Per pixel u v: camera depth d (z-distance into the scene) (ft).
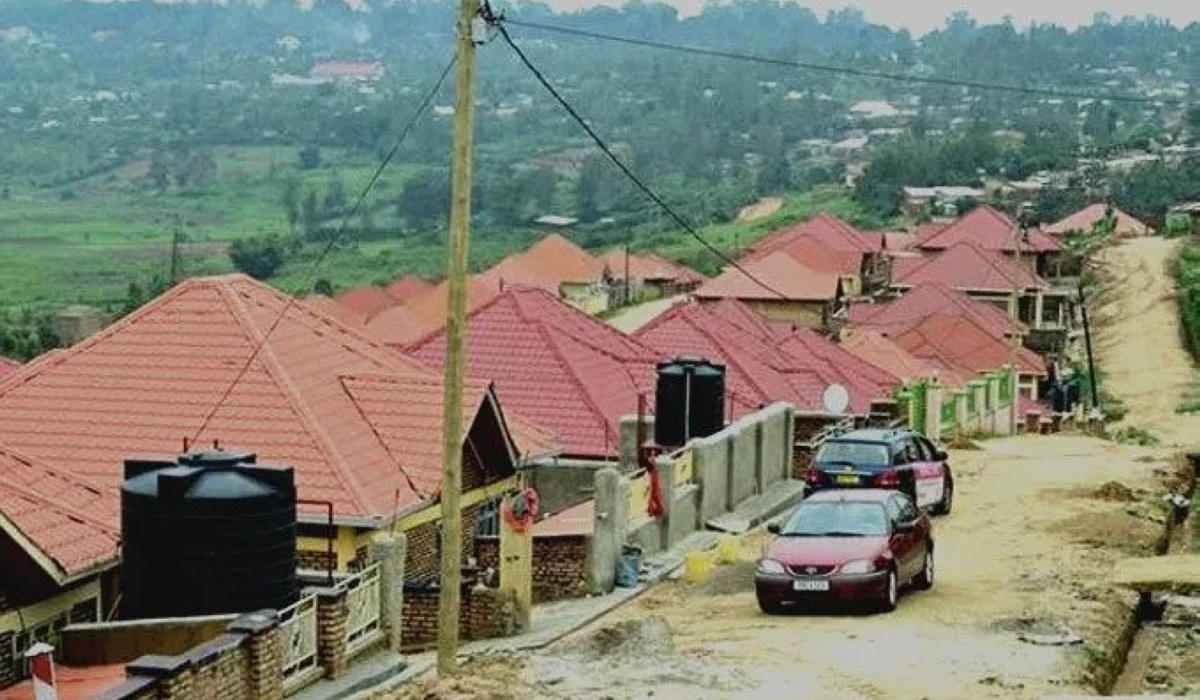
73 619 79.15
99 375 102.47
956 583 97.60
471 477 106.22
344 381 104.22
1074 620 86.28
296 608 71.15
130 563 75.66
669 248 529.86
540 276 369.30
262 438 96.48
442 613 75.51
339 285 496.64
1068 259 383.24
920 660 76.38
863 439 117.29
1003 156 634.43
